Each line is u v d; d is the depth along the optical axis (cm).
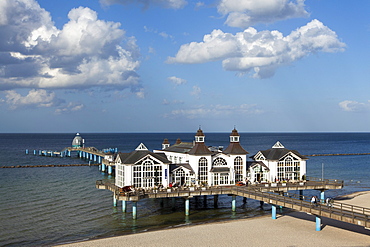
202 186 7575
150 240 5200
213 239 5219
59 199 8156
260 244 4991
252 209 7431
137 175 7331
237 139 8506
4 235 5625
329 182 8238
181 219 6631
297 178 8750
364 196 8631
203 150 8094
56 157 19075
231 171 8194
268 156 8675
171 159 9306
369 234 5428
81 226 6112
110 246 4962
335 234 5431
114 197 7475
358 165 15788
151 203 7919
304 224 6000
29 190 9250
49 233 5728
